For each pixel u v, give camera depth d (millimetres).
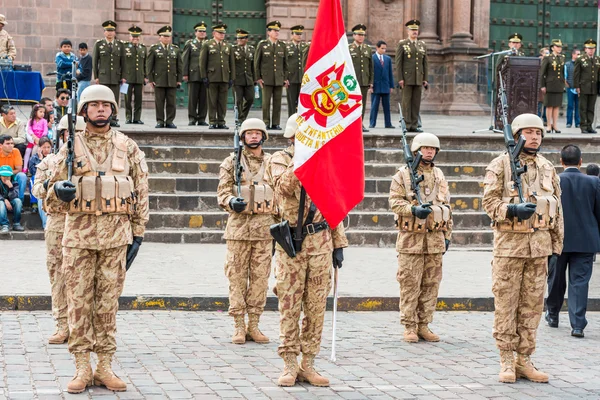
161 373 8586
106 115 7859
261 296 10102
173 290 12078
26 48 27906
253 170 10195
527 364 8758
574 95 25484
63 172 7770
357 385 8352
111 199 7781
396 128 22547
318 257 8227
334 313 9078
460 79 30047
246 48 21578
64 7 28047
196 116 21969
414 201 10242
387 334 10703
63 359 8969
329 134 8336
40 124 17734
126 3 28875
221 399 7758
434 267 10391
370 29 30266
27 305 11430
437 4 30531
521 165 8758
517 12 31891
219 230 16875
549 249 8680
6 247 15336
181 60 21062
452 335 10734
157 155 18219
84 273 7805
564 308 12555
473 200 17922
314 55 8445
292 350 8273
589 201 10820
